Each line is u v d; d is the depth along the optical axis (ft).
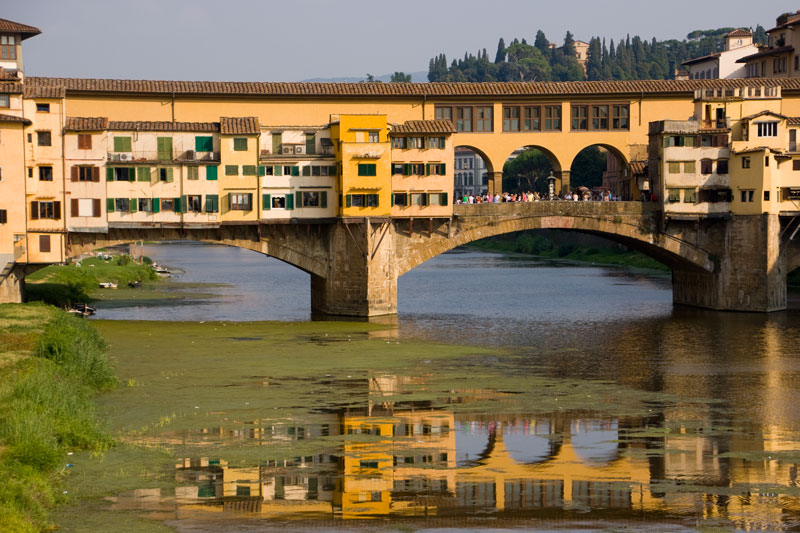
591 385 300.20
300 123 448.24
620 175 492.95
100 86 427.74
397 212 437.58
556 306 489.26
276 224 432.66
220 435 240.53
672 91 471.21
